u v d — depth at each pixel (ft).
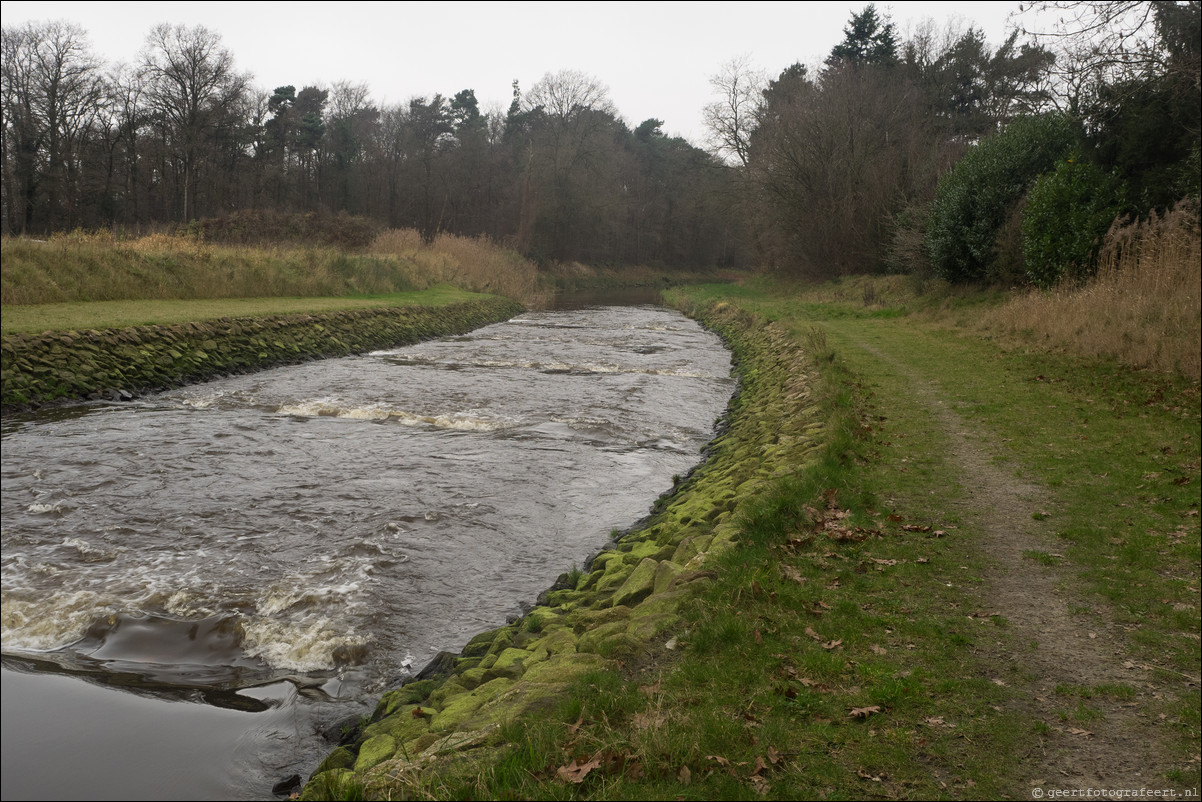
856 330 81.97
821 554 21.57
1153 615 18.17
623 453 43.11
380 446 41.63
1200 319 49.06
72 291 67.15
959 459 31.50
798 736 13.35
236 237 126.21
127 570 24.90
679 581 19.62
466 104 285.02
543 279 212.64
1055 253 74.90
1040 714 14.19
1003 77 149.38
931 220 100.99
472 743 13.11
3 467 34.71
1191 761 12.78
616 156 257.14
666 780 12.01
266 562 25.99
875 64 171.53
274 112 227.40
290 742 16.69
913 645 16.71
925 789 12.05
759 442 38.42
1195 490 26.50
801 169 151.02
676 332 112.88
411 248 140.56
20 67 169.99
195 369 59.16
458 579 25.68
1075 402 41.14
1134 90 59.47
